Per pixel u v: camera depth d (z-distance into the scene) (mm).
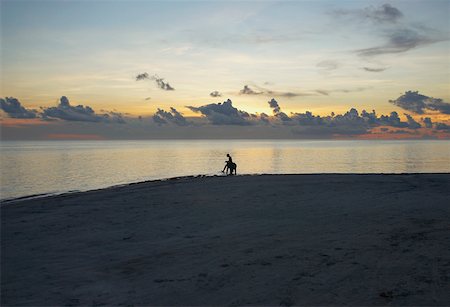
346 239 7703
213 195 14391
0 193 27812
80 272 6117
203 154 104625
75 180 36594
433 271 5773
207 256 6812
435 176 20766
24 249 7410
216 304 4848
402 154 101188
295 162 66125
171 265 6379
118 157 87938
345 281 5465
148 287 5457
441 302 4746
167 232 8703
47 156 96000
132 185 19312
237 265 6266
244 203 12516
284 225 9172
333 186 16594
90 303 4941
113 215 10766
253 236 8164
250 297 5020
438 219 9492
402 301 4793
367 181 18453
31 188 30688
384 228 8594
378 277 5590
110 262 6602
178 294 5188
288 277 5664
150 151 136750
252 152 121125
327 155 96312
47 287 5488
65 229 9078
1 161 71688
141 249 7355
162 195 14602
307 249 7055
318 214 10461
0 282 5695
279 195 14156
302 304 4781
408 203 12062
